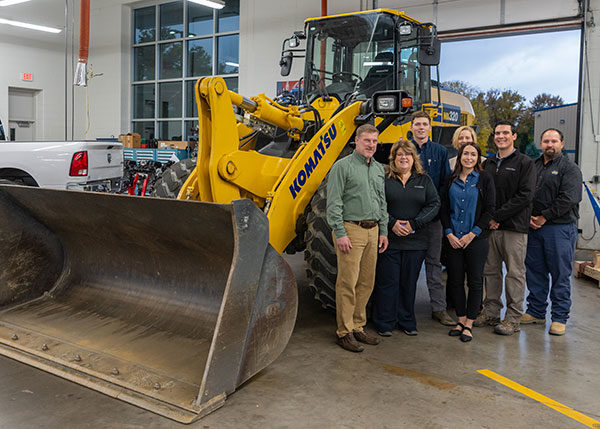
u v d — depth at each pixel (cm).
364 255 344
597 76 773
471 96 1195
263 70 1109
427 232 375
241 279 255
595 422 249
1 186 332
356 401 265
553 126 924
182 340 295
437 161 407
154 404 247
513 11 836
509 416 253
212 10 1276
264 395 269
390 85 468
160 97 1402
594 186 781
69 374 276
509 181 376
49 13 1409
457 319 417
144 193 860
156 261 325
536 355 339
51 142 627
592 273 549
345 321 339
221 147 321
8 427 232
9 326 326
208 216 256
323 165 371
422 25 482
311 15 1039
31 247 353
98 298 345
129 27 1416
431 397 272
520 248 378
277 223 339
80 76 998
